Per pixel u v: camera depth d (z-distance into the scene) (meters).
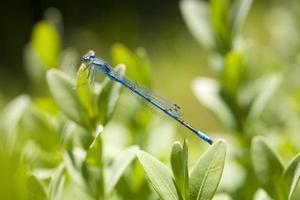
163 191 0.40
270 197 0.42
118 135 0.47
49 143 0.45
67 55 0.48
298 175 0.41
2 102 0.57
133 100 0.46
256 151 0.42
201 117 0.68
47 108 0.47
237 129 0.47
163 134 0.46
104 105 0.43
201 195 0.40
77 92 0.43
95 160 0.42
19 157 0.44
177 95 0.77
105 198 0.42
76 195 0.43
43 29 0.48
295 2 0.56
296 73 0.54
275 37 0.56
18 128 0.46
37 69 0.48
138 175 0.44
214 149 0.40
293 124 0.51
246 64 0.49
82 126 0.43
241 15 0.47
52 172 0.44
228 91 0.47
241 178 0.46
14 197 0.40
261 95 0.47
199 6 0.48
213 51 0.47
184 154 0.40
